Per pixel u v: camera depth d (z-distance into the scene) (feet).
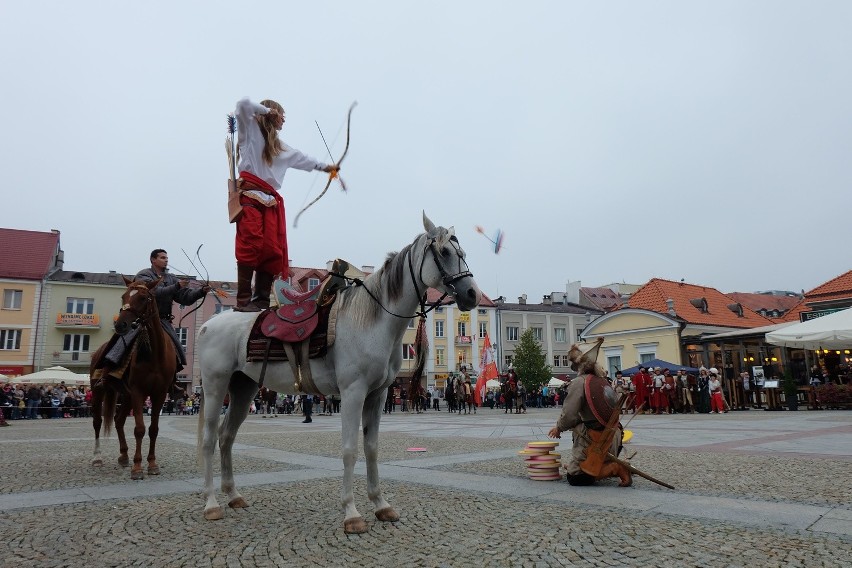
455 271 15.49
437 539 13.98
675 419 63.98
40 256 161.79
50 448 37.11
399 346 16.52
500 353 204.64
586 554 12.50
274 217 18.99
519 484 21.65
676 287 133.39
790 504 17.15
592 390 21.33
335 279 16.74
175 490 21.12
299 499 19.24
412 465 27.12
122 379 24.93
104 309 162.61
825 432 41.39
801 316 103.04
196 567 12.20
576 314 223.92
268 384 17.51
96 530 15.15
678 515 15.99
